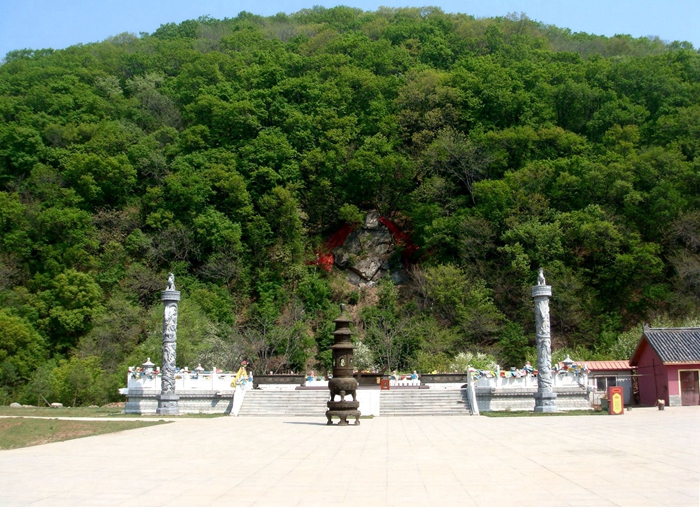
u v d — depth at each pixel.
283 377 42.66
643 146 70.12
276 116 80.81
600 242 60.78
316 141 79.69
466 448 18.84
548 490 12.12
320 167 75.06
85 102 79.31
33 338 55.94
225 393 37.72
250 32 107.19
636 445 18.66
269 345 59.47
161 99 85.00
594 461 15.58
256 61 91.88
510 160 73.81
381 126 78.88
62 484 13.30
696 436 21.05
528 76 82.12
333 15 127.56
